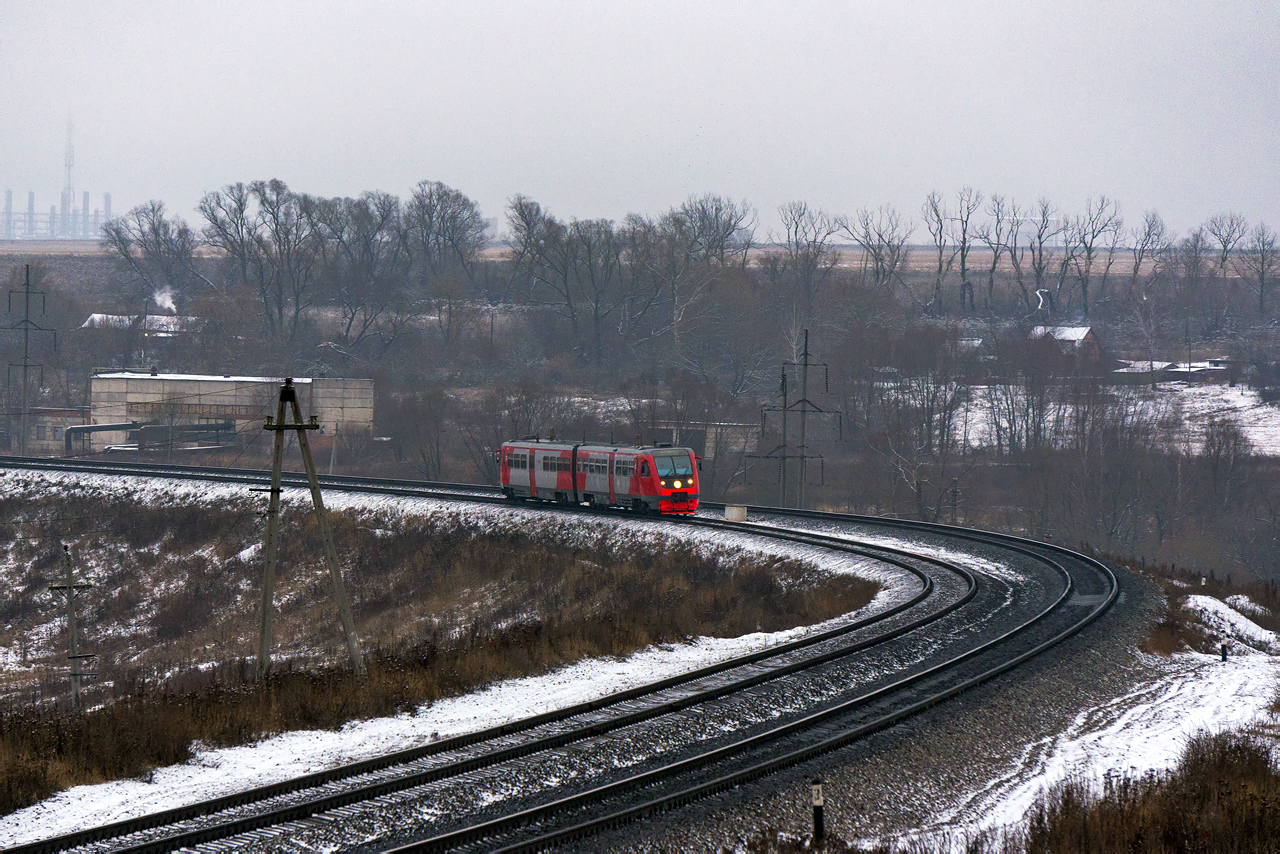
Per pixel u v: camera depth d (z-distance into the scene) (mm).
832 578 40688
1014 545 47281
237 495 64062
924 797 18844
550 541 51500
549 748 19375
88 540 62906
